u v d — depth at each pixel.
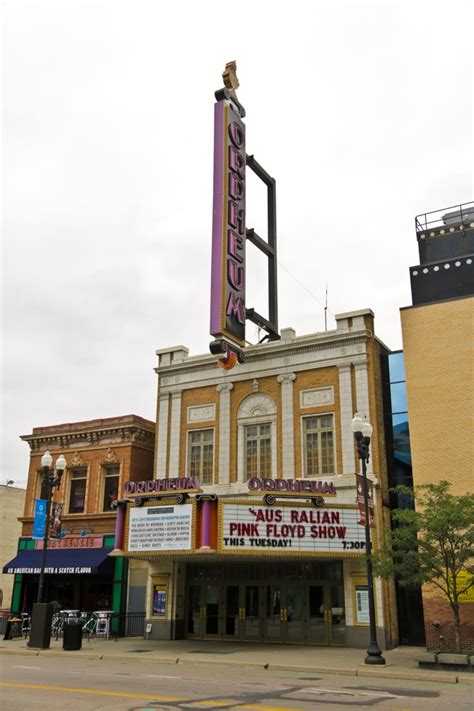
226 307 25.91
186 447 29.41
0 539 46.72
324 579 25.14
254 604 26.45
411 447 24.44
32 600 32.94
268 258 30.23
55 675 15.62
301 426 26.86
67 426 34.22
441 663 17.08
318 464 26.31
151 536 23.48
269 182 31.33
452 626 21.91
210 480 28.50
